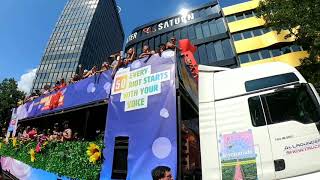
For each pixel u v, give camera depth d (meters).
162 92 6.41
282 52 34.00
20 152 11.95
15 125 13.87
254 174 5.04
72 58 83.88
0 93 36.16
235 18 39.09
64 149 8.38
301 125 5.05
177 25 40.66
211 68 6.65
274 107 5.39
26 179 10.52
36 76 82.75
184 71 7.15
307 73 18.53
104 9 109.69
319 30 16.19
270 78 5.74
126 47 44.19
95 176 6.83
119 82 7.52
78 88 9.18
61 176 8.12
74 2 100.75
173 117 5.99
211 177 5.29
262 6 20.94
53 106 10.41
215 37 37.25
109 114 7.28
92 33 93.94
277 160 4.98
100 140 7.23
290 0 18.22
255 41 35.56
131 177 6.12
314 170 4.75
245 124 5.45
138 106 6.71
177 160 5.62
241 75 6.08
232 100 5.80
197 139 7.20
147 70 6.96
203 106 5.98
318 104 5.02
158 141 6.02
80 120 10.81
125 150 6.58
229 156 5.32
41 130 12.00
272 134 5.17
